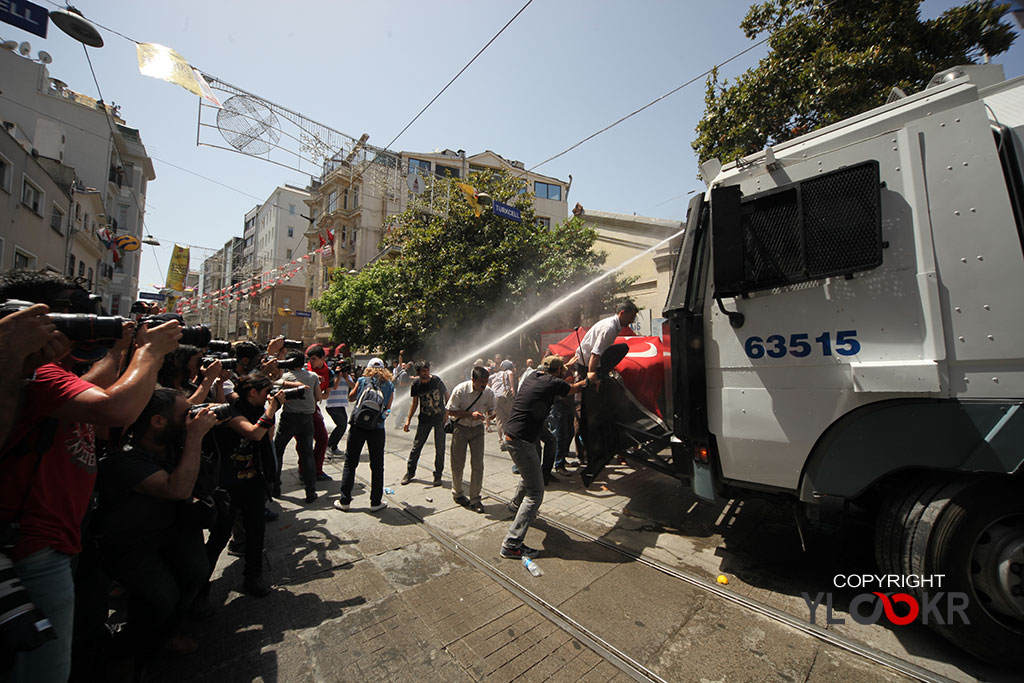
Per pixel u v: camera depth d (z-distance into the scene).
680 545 3.83
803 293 2.81
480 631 2.69
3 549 1.45
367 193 23.42
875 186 2.57
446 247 13.57
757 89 8.55
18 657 1.49
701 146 9.75
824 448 2.72
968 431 2.29
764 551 3.67
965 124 2.40
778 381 2.89
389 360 20.28
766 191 2.96
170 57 5.18
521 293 12.52
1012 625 2.33
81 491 1.71
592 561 3.58
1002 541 2.28
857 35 7.88
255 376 3.50
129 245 18.34
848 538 3.75
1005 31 7.16
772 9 9.05
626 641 2.59
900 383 2.41
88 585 2.10
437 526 4.29
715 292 3.01
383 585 3.22
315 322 35.00
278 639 2.61
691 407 3.25
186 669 2.35
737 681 2.26
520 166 29.70
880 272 2.56
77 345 1.66
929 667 2.32
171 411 2.34
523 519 3.68
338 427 7.20
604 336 4.24
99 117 23.11
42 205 14.41
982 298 2.28
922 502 2.47
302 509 4.79
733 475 3.12
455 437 4.83
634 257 12.79
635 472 6.27
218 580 3.30
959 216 2.37
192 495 2.35
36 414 1.53
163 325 1.83
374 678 2.30
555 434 6.23
